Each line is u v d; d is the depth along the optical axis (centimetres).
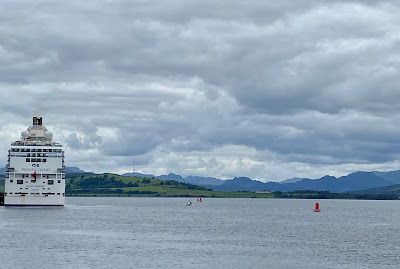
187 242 14775
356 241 15700
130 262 11381
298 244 14712
